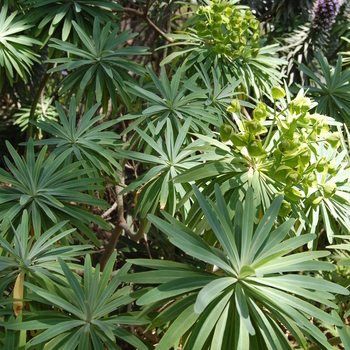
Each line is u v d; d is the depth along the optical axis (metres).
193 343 0.42
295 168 0.58
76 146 0.79
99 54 0.93
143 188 0.75
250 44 1.01
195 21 1.14
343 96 1.00
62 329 0.47
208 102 0.87
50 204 0.66
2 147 1.98
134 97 0.98
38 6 1.01
